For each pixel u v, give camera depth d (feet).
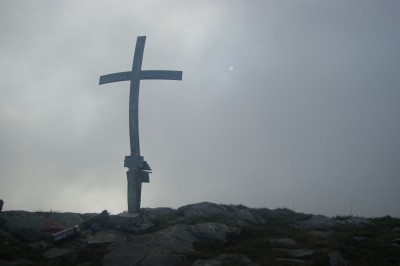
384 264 39.68
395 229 51.67
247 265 39.01
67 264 40.98
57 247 45.70
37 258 42.16
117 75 61.46
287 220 59.98
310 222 58.44
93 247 45.52
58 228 51.57
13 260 41.01
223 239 47.62
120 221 52.01
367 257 41.65
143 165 57.00
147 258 40.55
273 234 51.34
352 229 53.52
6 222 51.72
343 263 39.99
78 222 55.62
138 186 56.54
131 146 57.31
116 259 40.78
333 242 45.78
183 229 49.60
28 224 51.39
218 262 39.50
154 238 46.65
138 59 60.75
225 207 65.16
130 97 59.21
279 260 40.01
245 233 51.16
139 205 56.34
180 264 39.52
